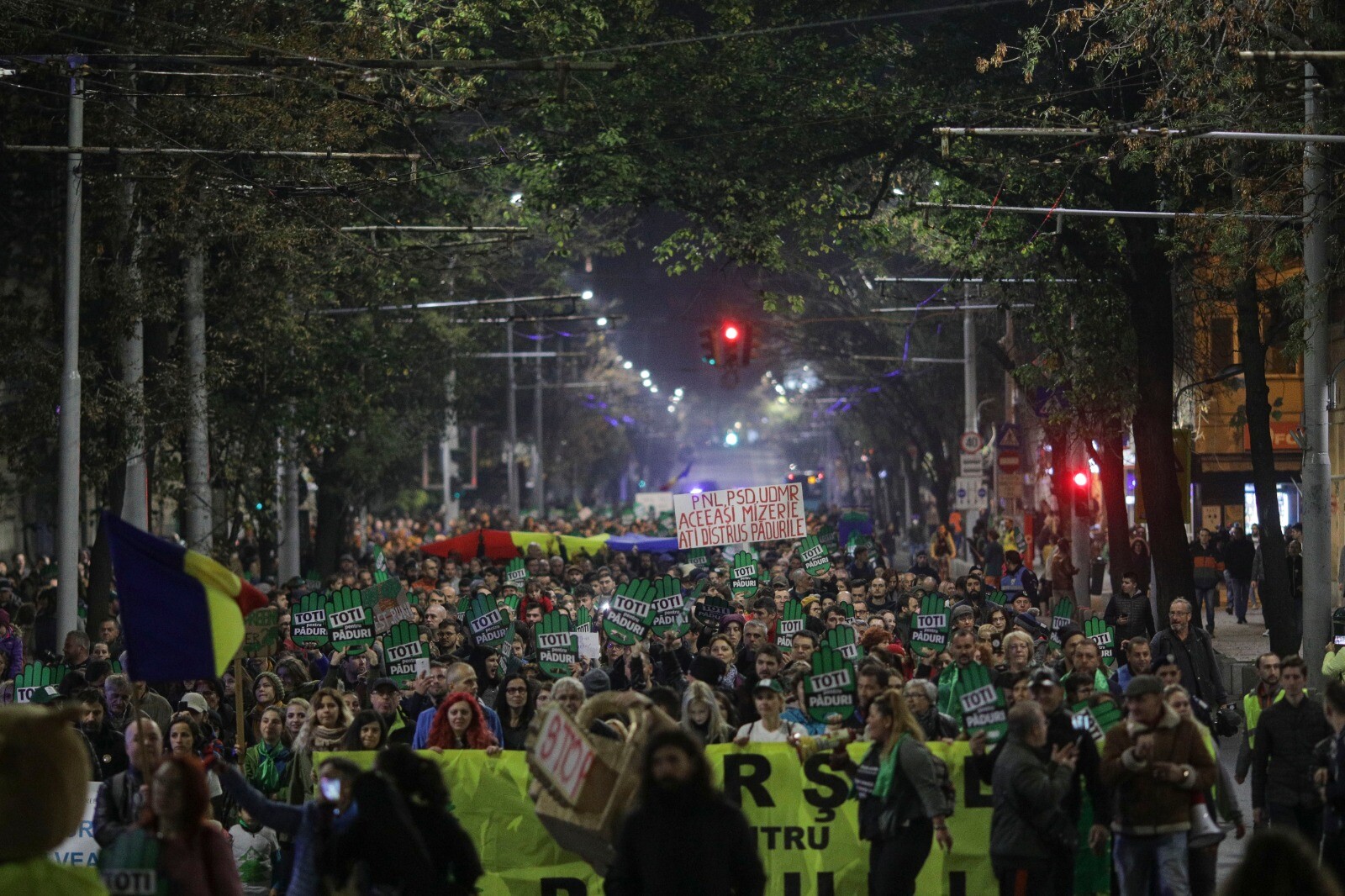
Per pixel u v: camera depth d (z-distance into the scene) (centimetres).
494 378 7725
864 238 4562
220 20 3625
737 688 2194
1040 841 1525
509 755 1795
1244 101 2942
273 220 4012
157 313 3756
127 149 3106
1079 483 5722
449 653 2700
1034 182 3856
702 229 4259
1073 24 3083
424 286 5609
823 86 4100
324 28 3978
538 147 4175
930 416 10106
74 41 3550
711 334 6262
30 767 862
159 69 3656
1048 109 3438
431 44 3800
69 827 880
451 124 4791
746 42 4031
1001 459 6103
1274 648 3409
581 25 3919
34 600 4434
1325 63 2795
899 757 1532
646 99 4006
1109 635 2541
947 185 4438
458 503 12938
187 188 3756
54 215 4262
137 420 3791
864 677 1755
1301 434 3316
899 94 4012
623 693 1489
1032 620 3391
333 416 5381
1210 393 5647
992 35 3947
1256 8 2803
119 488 3941
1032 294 4481
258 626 2672
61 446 3438
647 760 1190
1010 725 1535
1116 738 1535
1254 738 1762
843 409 13925
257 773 1967
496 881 1784
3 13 3288
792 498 4019
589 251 6962
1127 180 3709
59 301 4072
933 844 1753
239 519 5184
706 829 1184
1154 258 3825
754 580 3931
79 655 2934
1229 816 1769
